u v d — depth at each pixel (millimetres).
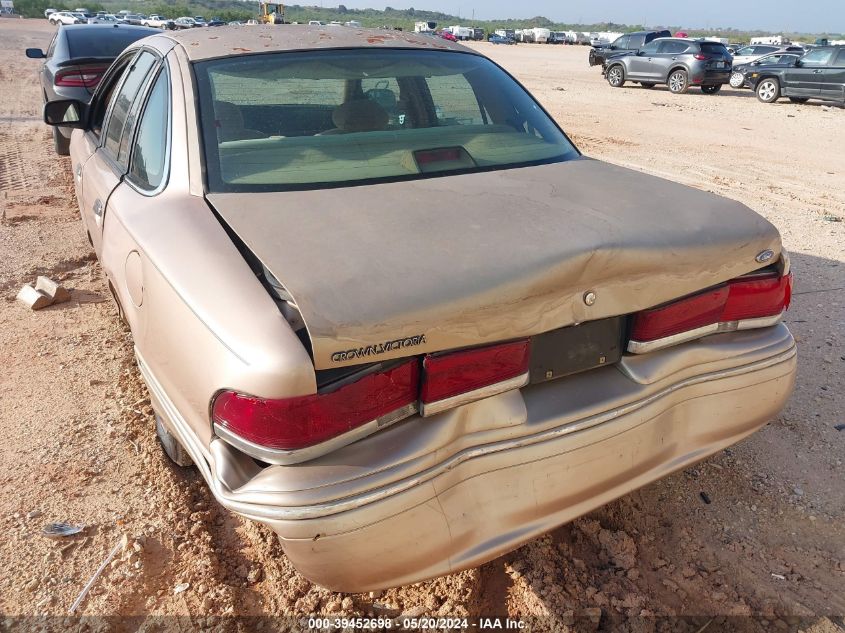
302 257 1888
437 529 1839
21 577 2426
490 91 3123
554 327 1937
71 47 8641
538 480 2008
